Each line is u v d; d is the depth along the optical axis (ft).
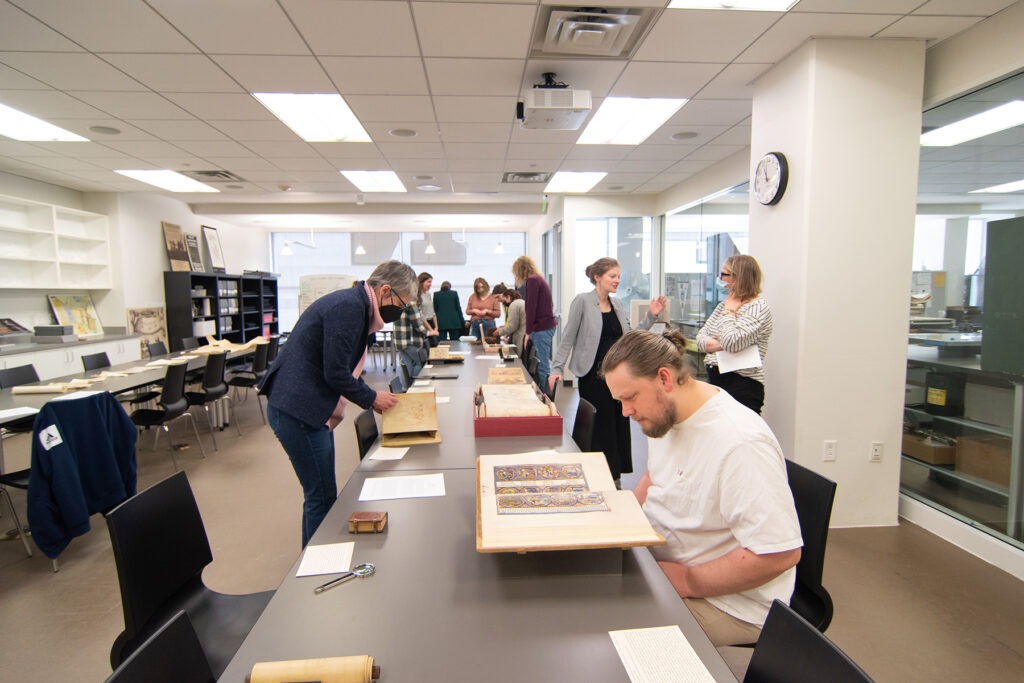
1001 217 8.04
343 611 3.04
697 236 19.36
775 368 9.69
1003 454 8.09
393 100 11.34
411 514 4.37
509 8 7.66
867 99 8.77
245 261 33.40
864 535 8.95
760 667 2.76
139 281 22.72
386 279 7.00
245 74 9.87
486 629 2.86
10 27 8.04
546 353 16.08
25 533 9.26
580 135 14.12
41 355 16.76
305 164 17.17
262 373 18.42
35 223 18.88
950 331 8.92
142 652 2.55
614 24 8.05
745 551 3.39
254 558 8.48
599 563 3.49
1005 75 7.90
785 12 7.87
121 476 9.26
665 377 3.68
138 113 12.00
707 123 13.08
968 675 5.70
